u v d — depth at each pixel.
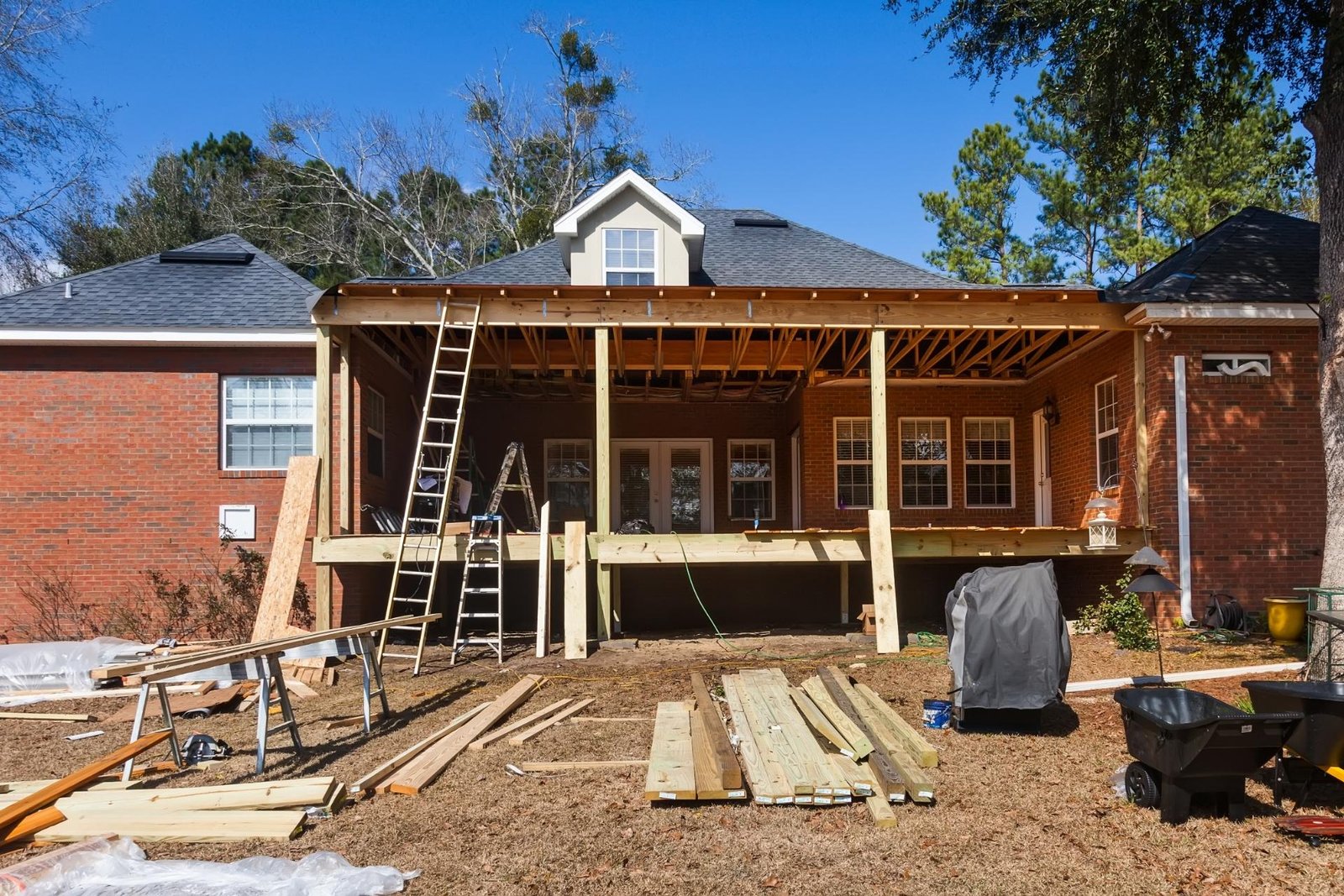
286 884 4.01
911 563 14.43
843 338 13.52
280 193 31.73
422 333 12.27
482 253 33.25
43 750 6.88
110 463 11.37
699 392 16.16
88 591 11.23
